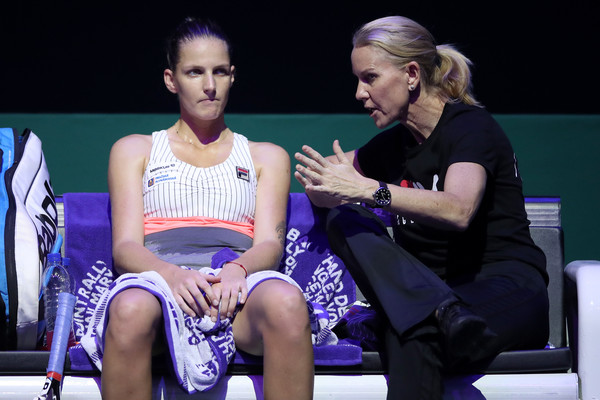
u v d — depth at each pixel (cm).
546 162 1130
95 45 1148
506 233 750
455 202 686
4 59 1134
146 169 804
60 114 1112
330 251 873
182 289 673
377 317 726
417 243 768
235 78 1162
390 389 655
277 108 1171
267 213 801
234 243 783
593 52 1166
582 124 1129
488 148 734
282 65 1166
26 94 1140
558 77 1170
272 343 640
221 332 680
